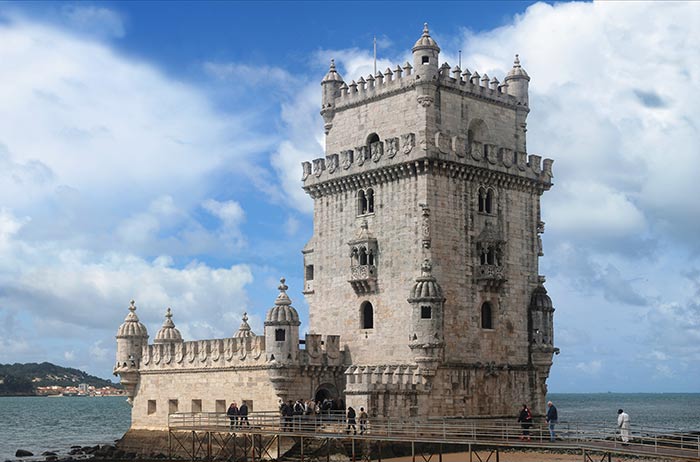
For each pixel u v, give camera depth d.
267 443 82.00
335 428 76.31
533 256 88.00
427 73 82.00
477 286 82.94
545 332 86.75
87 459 96.62
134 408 99.00
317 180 89.62
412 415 77.06
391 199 83.12
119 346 99.44
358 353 84.62
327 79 91.75
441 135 81.19
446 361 79.56
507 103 89.19
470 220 83.06
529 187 88.25
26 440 150.62
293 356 81.69
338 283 87.38
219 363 88.44
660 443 78.31
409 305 80.12
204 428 81.06
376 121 86.75
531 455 76.25
